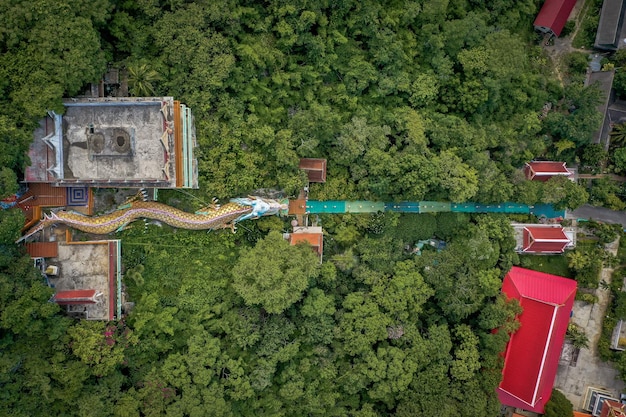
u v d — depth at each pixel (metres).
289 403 49.81
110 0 45.19
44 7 41.84
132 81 46.53
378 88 55.03
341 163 53.62
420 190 52.88
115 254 46.75
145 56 47.91
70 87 43.75
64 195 46.69
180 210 49.16
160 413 44.91
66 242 45.97
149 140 45.19
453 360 52.75
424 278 53.41
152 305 47.00
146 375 45.97
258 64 49.62
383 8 55.34
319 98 53.88
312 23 51.38
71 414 43.44
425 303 55.25
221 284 49.78
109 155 45.00
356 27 54.19
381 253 53.09
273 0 50.16
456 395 52.19
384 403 53.28
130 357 46.50
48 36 42.00
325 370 50.22
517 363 55.19
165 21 46.84
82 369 43.19
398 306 51.28
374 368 50.19
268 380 48.16
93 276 46.03
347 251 52.81
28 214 45.75
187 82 47.81
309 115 51.31
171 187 45.81
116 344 45.22
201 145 49.03
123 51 47.81
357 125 52.81
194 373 46.09
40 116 43.22
